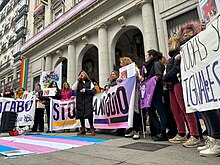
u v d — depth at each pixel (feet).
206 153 6.96
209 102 7.03
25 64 60.08
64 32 47.09
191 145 8.84
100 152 8.72
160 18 28.58
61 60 50.75
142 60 45.55
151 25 30.14
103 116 16.72
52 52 51.93
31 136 18.42
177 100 9.92
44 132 23.50
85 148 9.98
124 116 13.99
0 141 15.16
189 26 9.89
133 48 48.62
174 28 27.04
